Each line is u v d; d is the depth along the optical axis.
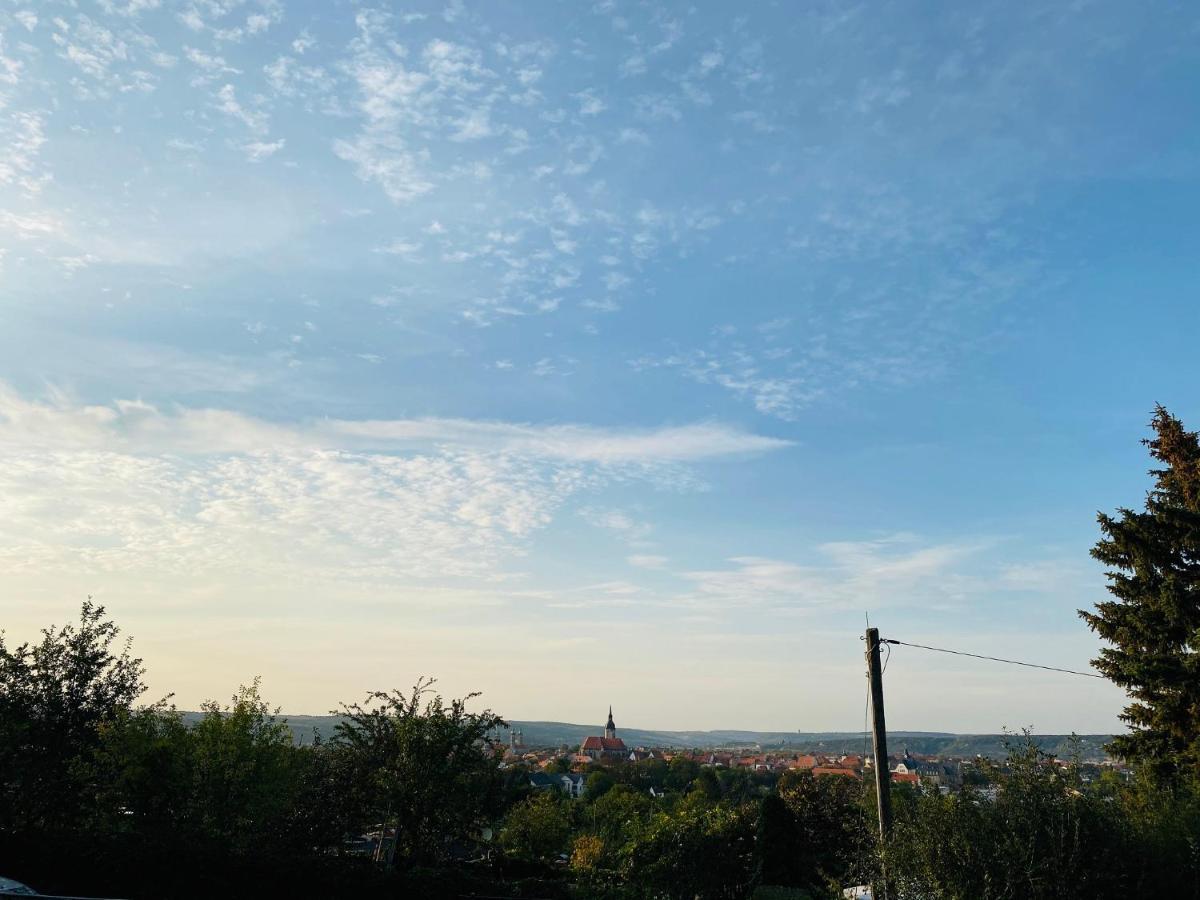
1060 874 12.74
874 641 17.61
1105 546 24.45
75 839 18.92
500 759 25.83
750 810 24.83
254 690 23.38
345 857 21.33
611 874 23.38
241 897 19.08
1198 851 13.62
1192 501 23.94
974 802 14.17
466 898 21.00
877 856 14.27
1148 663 21.95
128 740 21.23
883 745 16.80
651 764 143.25
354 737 24.06
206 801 20.66
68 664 20.72
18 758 19.14
